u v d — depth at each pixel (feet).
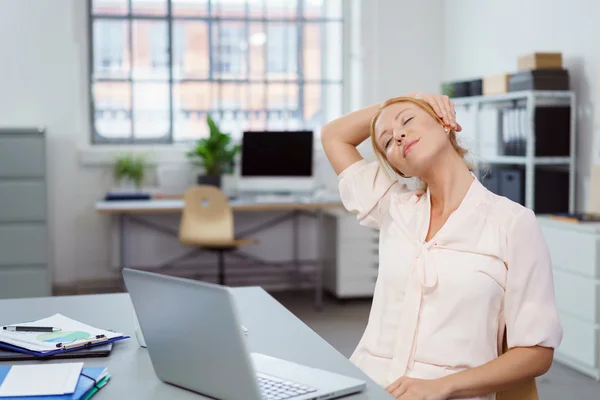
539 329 5.57
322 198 20.06
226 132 22.33
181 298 4.68
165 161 21.49
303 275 22.22
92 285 21.38
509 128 17.10
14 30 20.49
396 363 5.83
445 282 5.76
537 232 5.76
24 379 5.01
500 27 19.61
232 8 22.29
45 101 20.77
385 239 6.40
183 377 4.96
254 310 7.27
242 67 22.45
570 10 16.78
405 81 22.45
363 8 22.13
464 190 6.00
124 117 21.89
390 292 6.12
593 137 15.69
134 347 6.06
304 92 22.77
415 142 5.94
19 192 18.76
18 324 6.52
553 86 16.22
